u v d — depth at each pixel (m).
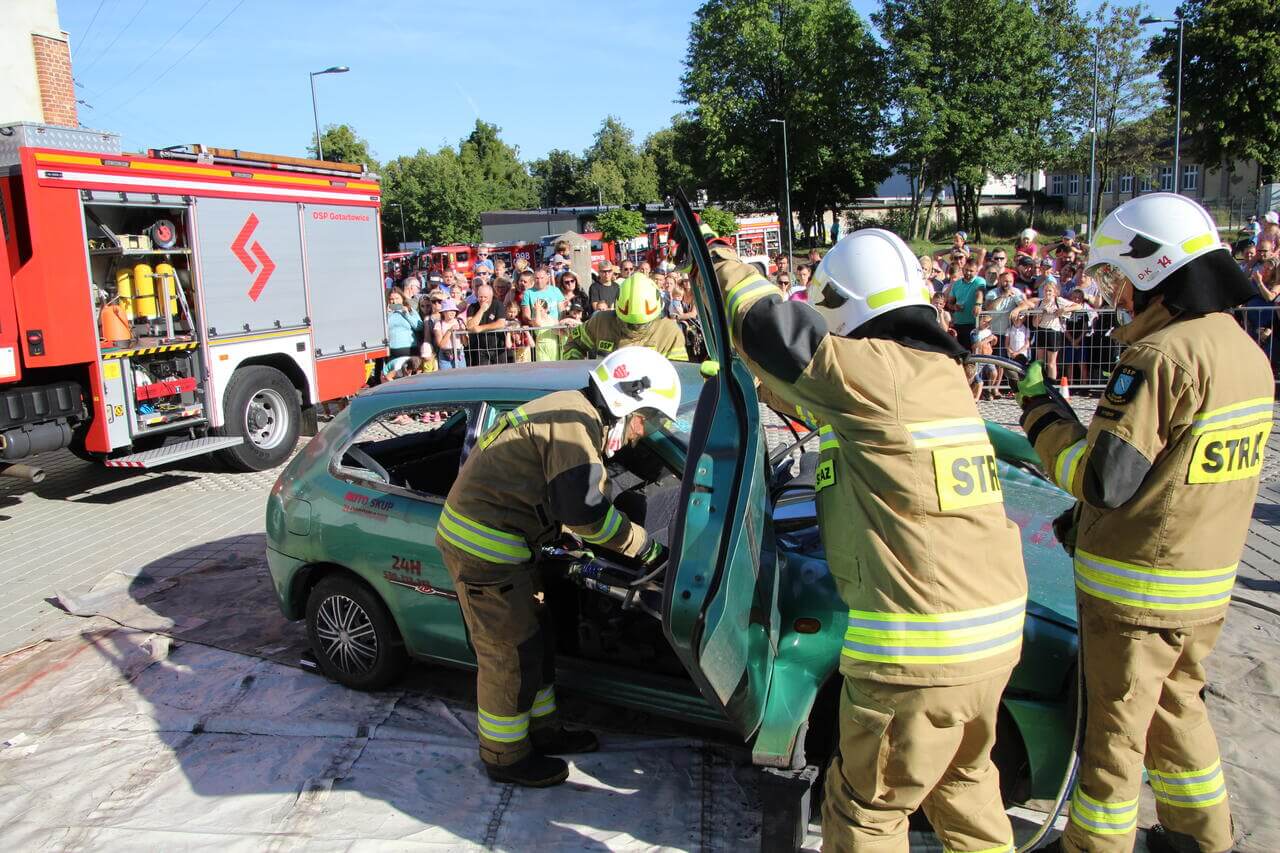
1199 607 2.37
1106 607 2.41
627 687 3.41
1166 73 45.28
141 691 4.24
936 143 46.25
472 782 3.40
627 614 3.53
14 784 3.53
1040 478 3.98
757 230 36.31
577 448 2.96
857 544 2.23
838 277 2.31
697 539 2.36
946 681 2.13
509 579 3.19
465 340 10.34
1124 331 2.52
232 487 8.09
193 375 8.24
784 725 2.66
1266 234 9.33
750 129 48.84
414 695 4.07
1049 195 63.44
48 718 4.04
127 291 7.80
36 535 6.85
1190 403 2.24
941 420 2.18
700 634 2.28
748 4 48.31
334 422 4.25
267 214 8.83
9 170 6.85
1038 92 47.16
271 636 4.75
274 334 8.96
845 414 2.18
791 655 2.85
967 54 45.88
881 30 48.41
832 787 2.40
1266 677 3.77
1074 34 46.69
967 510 2.17
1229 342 2.31
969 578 2.16
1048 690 2.74
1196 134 45.97
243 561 5.95
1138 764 2.47
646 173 81.88
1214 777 2.61
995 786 2.40
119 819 3.28
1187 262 2.29
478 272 14.02
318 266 9.50
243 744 3.74
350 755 3.60
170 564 5.96
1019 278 10.44
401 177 61.94
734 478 2.40
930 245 47.59
